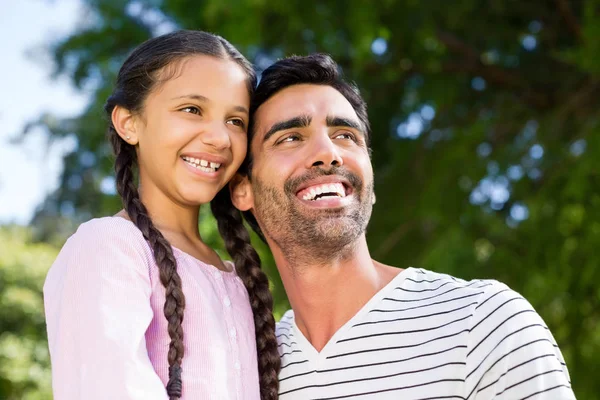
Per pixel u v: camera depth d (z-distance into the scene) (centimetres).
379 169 659
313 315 211
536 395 173
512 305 188
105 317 170
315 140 211
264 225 219
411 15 562
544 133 566
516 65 645
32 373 936
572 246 491
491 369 181
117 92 213
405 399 189
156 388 167
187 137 202
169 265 187
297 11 538
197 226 219
